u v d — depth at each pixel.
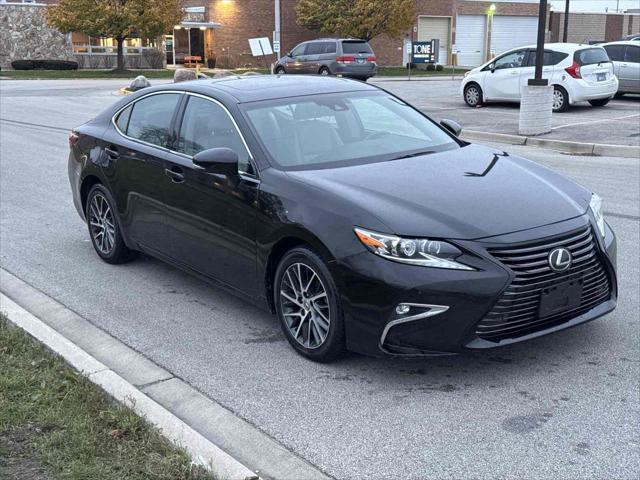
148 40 46.44
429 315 3.91
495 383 4.21
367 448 3.58
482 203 4.25
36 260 6.84
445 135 5.64
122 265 6.64
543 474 3.31
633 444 3.54
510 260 3.96
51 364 4.30
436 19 53.28
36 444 3.43
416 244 3.94
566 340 4.76
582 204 4.53
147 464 3.27
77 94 26.95
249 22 47.66
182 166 5.34
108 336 5.08
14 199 9.47
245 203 4.77
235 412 3.99
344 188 4.40
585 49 18.16
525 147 13.78
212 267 5.24
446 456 3.48
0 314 5.12
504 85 19.30
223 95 5.38
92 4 39.84
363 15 43.88
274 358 4.65
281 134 5.04
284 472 3.41
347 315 4.16
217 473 3.20
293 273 4.55
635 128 14.89
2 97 25.61
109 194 6.32
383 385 4.23
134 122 6.17
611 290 4.55
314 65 31.47
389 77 39.84
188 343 4.93
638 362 4.43
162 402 4.14
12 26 44.16
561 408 3.91
